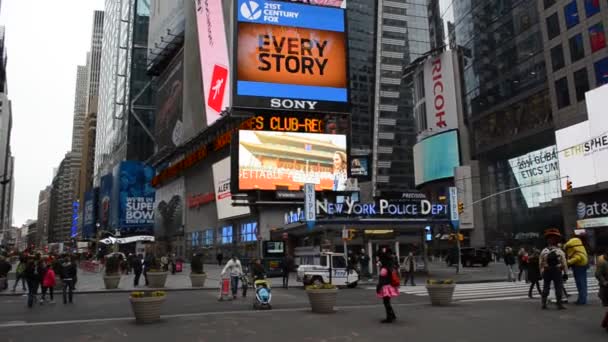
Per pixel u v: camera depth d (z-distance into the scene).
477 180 80.50
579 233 53.56
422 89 93.00
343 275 26.06
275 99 50.50
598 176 52.56
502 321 12.51
